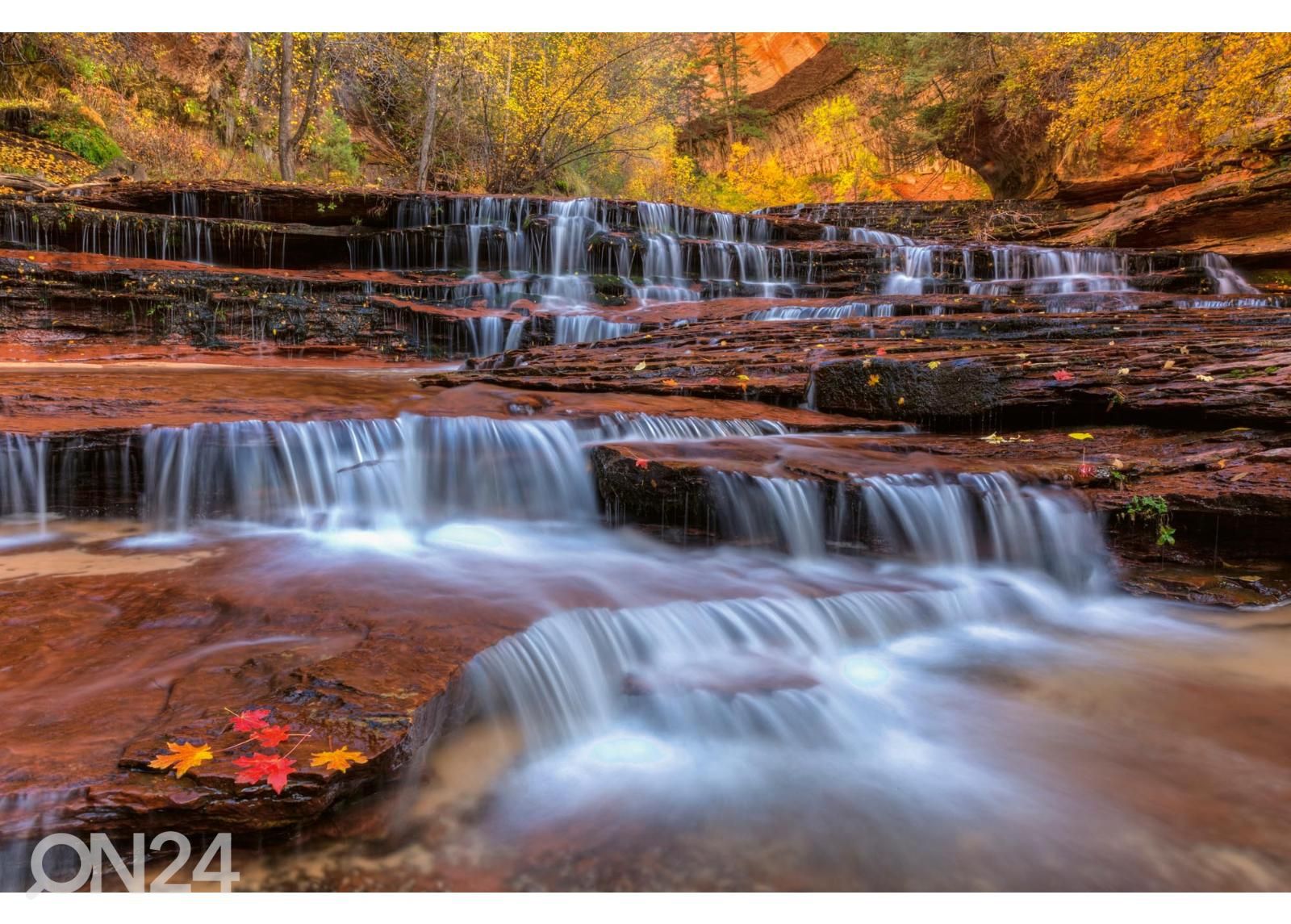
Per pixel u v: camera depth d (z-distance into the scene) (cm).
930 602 409
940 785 266
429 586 361
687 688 316
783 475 476
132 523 473
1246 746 294
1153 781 271
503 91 2208
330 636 287
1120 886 218
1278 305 948
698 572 430
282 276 1159
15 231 1161
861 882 217
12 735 207
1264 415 492
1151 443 524
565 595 361
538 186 2516
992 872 222
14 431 448
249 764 201
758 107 4275
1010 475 478
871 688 339
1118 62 1560
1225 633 396
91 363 958
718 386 682
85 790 187
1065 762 283
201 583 350
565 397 656
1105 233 1755
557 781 262
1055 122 1795
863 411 647
